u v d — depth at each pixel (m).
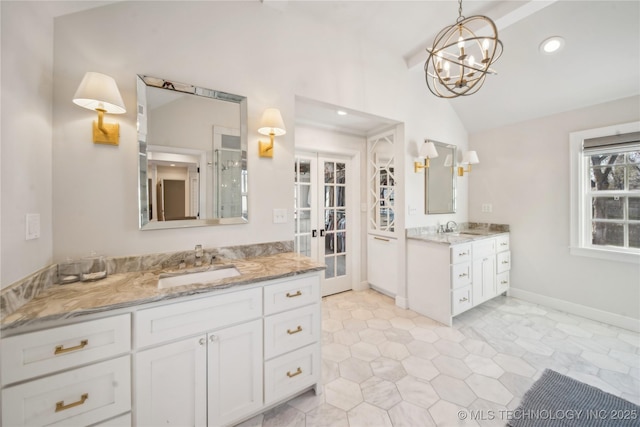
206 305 1.21
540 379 1.72
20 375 0.88
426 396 1.58
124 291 1.14
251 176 1.84
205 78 1.67
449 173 3.31
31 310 0.94
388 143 3.21
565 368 1.83
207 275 1.53
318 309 1.57
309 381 1.54
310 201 3.22
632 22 1.92
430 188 3.10
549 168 2.89
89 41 1.36
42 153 1.19
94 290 1.15
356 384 1.68
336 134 3.28
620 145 2.39
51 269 1.21
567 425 1.37
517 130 3.14
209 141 1.69
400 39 2.46
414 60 2.71
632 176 2.44
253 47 1.84
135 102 1.46
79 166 1.34
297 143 2.99
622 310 2.43
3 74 0.94
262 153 1.86
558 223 2.84
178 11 1.59
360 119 2.98
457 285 2.53
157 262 1.53
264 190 1.89
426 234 3.01
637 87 2.27
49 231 1.25
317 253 3.27
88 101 1.27
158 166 1.53
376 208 3.42
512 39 2.34
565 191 2.79
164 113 1.55
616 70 2.24
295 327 1.48
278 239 1.95
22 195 1.04
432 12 2.10
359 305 3.00
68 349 0.94
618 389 1.62
